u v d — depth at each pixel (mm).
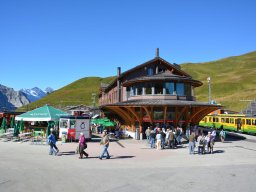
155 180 14469
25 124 43375
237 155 23797
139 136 37562
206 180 14570
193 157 22516
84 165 18422
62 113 36438
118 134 39688
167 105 35281
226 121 52438
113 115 59094
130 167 17922
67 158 21188
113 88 54719
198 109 37625
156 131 30000
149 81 39531
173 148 27984
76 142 32625
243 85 145375
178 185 13523
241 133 47656
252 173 16406
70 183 13711
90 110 75062
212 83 158250
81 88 195125
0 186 13078
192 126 39219
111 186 13211
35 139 32344
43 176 15141
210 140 25234
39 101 166625
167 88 39500
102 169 17188
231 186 13422
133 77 46688
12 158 20828
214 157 22625
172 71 46344
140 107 37344
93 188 12852
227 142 34438
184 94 40188
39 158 20984
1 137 35375
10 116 48594
